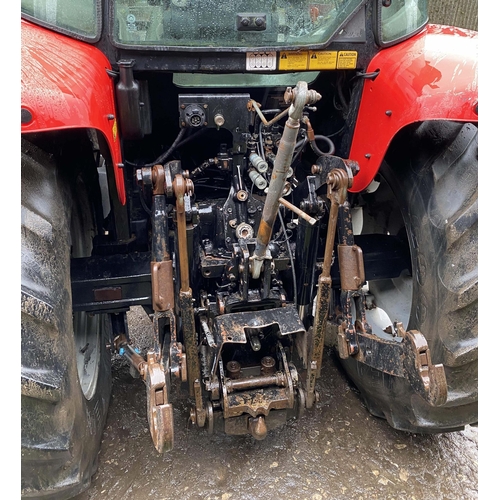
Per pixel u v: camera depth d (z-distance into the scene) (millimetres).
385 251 2230
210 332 1793
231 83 2094
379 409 2268
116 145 1682
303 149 2189
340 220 1822
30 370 1351
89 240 2273
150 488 1932
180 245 1596
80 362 2000
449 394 1723
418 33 1972
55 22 1663
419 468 2055
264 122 1731
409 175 1924
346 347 1845
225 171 1997
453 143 1777
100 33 1698
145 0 1689
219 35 1761
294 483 1966
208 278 1932
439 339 1734
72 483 1612
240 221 1890
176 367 1583
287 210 2055
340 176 1655
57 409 1471
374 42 1914
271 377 1838
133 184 2156
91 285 1920
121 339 2061
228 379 1806
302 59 1865
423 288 1857
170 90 2154
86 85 1438
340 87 2168
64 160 1771
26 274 1370
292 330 1737
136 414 2311
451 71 1614
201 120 1767
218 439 2172
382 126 1822
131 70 1706
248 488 1940
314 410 2365
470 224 1602
